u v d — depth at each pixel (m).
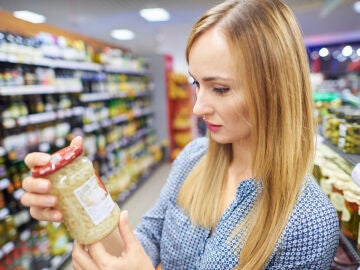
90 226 0.57
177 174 1.08
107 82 4.29
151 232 1.06
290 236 0.73
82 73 3.56
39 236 2.57
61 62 2.86
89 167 0.59
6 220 2.29
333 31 8.94
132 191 4.75
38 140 2.67
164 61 6.30
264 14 0.66
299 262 0.73
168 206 1.04
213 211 0.89
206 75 0.67
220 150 0.94
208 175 0.94
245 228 0.78
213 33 0.65
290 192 0.73
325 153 1.45
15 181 2.41
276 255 0.75
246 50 0.64
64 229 2.88
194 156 1.08
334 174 1.20
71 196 0.55
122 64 4.75
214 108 0.71
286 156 0.71
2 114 2.23
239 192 0.82
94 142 3.76
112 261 0.59
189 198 0.95
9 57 2.15
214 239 0.83
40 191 0.53
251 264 0.74
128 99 5.39
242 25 0.64
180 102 6.79
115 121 4.45
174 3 4.86
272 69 0.66
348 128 1.30
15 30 2.55
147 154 5.84
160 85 6.43
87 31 7.12
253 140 0.73
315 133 0.78
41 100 2.75
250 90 0.66
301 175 0.74
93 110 3.77
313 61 9.66
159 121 6.58
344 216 1.11
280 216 0.73
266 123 0.70
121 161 4.66
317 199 0.76
